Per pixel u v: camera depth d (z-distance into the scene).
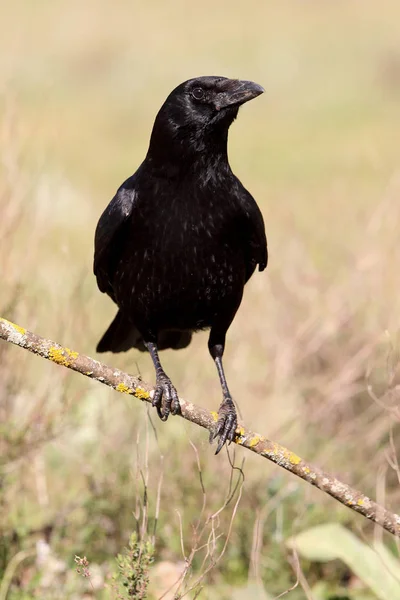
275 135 30.45
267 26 46.06
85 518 9.61
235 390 11.58
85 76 38.78
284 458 6.90
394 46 40.97
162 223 8.33
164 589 8.80
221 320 8.77
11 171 10.48
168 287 8.48
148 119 33.53
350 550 8.67
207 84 8.34
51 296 11.34
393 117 32.62
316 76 38.78
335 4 49.06
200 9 50.28
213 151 8.38
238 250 8.55
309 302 12.34
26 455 9.47
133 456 10.06
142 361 11.43
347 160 19.61
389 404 10.28
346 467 10.63
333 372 11.33
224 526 9.45
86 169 25.19
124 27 45.16
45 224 11.36
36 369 11.72
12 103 11.17
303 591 8.92
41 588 8.75
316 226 14.34
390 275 12.12
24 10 46.44
